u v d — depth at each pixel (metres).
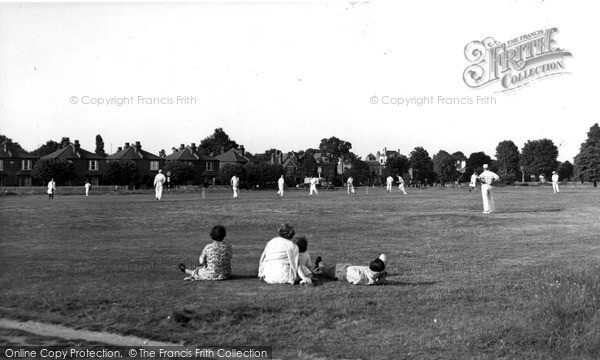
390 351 6.70
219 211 27.75
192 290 9.22
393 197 46.56
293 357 6.49
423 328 7.46
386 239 16.47
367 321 7.70
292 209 29.22
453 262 12.24
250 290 9.25
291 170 141.50
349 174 137.50
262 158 171.12
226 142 165.12
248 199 42.75
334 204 34.16
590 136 92.88
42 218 23.45
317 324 7.55
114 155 102.88
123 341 6.86
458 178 135.38
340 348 6.77
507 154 126.06
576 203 32.91
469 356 6.57
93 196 55.72
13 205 33.88
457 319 7.80
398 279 10.34
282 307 8.20
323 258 12.71
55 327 7.36
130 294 8.84
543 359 6.65
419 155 132.75
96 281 9.90
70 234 17.94
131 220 22.58
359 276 9.75
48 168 86.12
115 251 13.88
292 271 9.84
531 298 8.72
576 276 9.61
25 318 7.65
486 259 12.62
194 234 18.02
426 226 20.25
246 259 12.80
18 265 11.62
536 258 12.67
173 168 93.38
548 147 123.50
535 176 125.81
